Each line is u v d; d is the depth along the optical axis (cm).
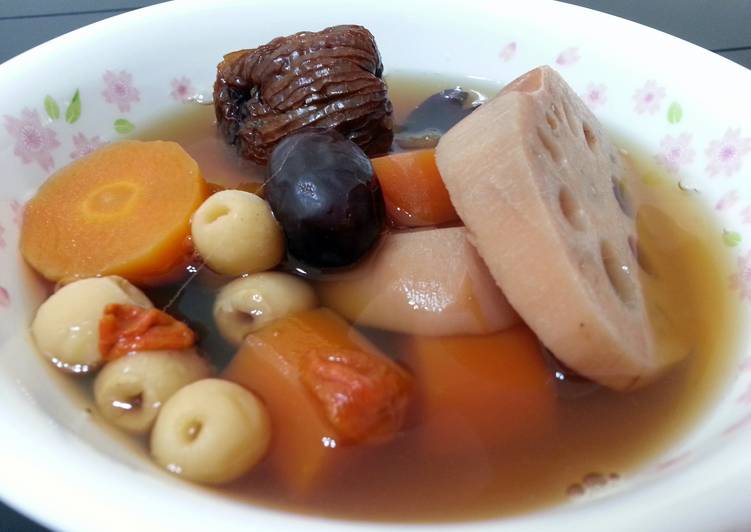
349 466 15
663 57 21
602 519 12
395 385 16
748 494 13
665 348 17
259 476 15
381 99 20
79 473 13
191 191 19
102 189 19
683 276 19
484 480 15
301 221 17
